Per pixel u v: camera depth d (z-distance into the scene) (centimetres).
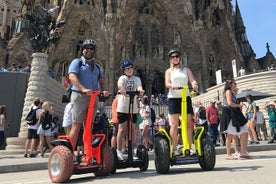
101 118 1072
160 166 627
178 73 708
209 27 6109
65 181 566
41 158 1226
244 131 947
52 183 567
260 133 2125
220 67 6084
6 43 5016
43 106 1300
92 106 609
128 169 807
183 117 671
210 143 659
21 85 2192
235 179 503
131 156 704
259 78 3048
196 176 559
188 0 6075
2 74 2178
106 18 5409
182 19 5972
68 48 5162
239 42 6875
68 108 1077
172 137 686
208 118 1659
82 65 647
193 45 5925
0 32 6581
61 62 5094
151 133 1520
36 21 2822
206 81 5756
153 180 531
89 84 645
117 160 672
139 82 770
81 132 694
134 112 755
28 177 722
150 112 1384
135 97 762
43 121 1285
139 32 5853
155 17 6025
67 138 607
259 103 2867
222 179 509
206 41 6003
